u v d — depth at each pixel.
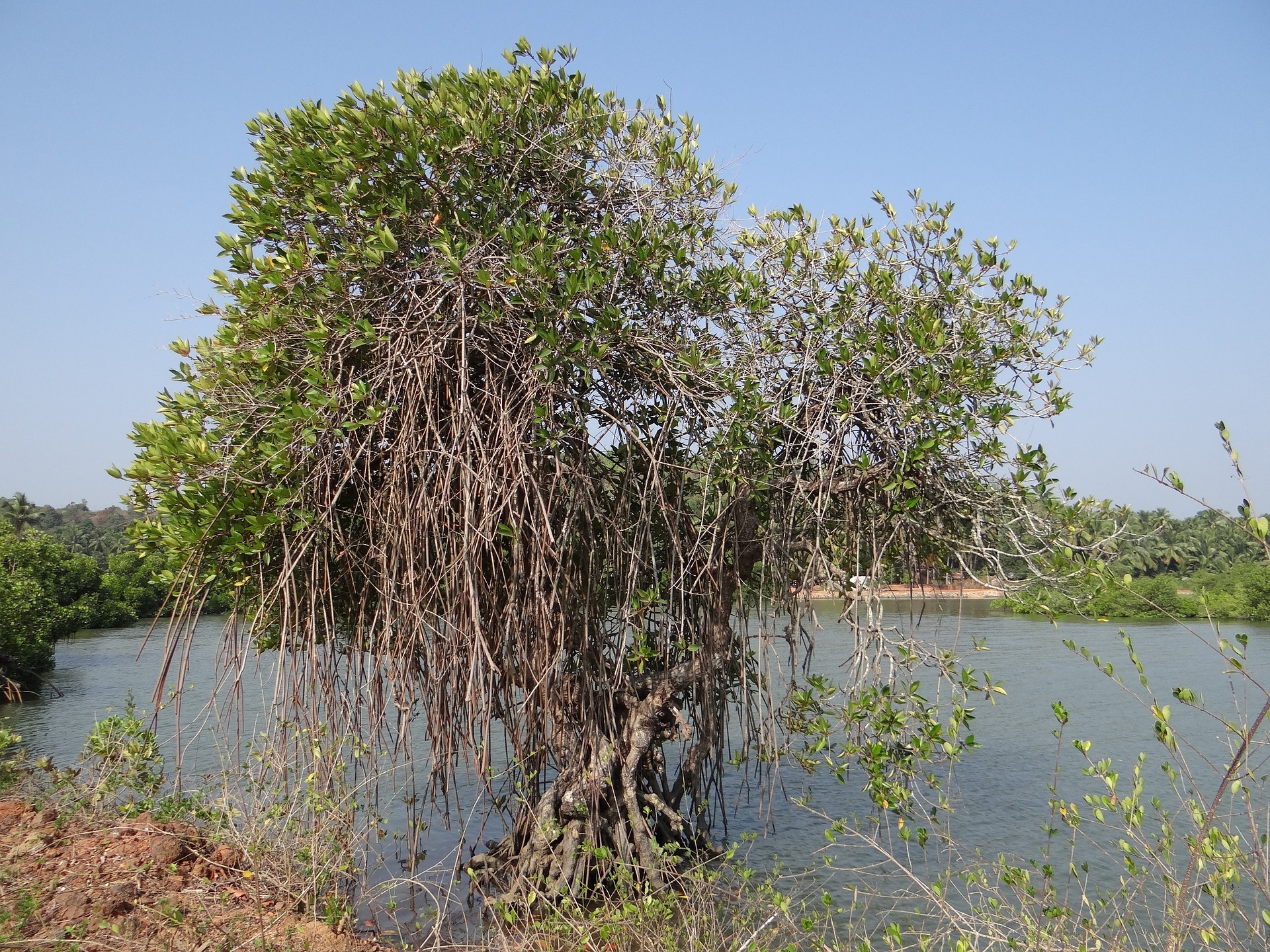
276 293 6.64
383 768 11.84
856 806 11.10
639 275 6.88
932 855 9.14
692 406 6.95
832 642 17.73
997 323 7.38
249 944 5.61
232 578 6.87
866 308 7.34
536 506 6.71
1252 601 34.38
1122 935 5.49
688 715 9.00
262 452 6.39
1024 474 6.71
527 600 6.66
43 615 29.84
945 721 14.83
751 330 7.21
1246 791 4.55
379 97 6.89
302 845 7.19
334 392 6.26
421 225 6.74
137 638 41.44
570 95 7.29
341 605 7.47
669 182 7.41
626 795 7.75
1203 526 50.50
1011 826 10.15
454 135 6.65
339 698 6.91
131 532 6.71
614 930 6.55
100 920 5.52
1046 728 14.99
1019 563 6.85
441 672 6.53
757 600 7.75
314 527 6.30
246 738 12.87
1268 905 4.63
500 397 6.60
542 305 6.32
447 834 9.84
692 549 7.48
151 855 6.71
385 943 6.88
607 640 7.46
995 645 25.03
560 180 7.17
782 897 6.40
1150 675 19.94
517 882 7.47
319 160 6.69
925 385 6.50
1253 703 16.69
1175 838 7.72
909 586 7.59
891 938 5.74
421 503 6.28
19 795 8.48
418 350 6.47
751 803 11.33
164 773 10.44
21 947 5.04
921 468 6.82
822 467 6.77
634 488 7.38
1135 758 12.98
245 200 7.15
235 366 6.68
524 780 7.71
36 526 85.06
